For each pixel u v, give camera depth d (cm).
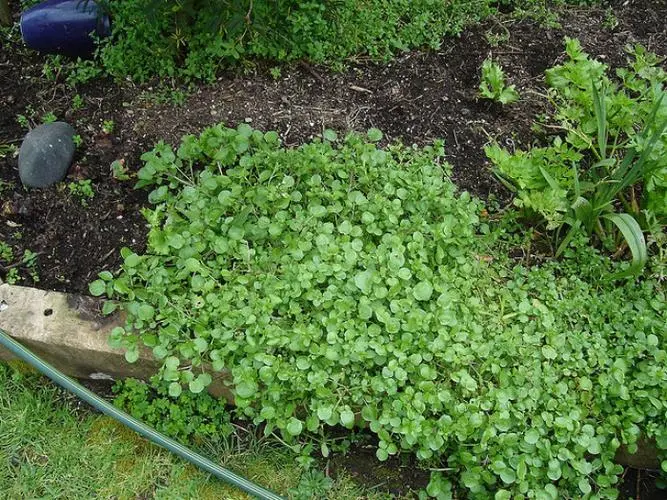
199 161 87
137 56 93
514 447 67
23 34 95
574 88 86
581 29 108
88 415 78
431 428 67
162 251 74
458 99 98
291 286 72
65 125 90
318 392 67
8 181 88
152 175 82
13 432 75
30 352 73
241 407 69
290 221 76
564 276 82
